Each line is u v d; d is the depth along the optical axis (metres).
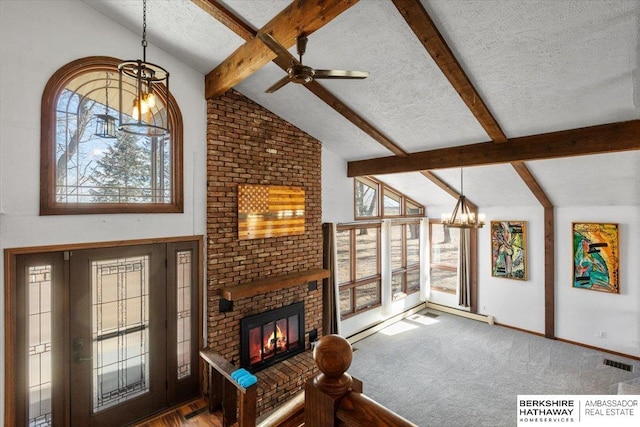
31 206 3.06
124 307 3.66
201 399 4.17
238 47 3.61
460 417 4.32
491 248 7.46
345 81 3.83
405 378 5.24
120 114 2.30
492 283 7.48
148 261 3.83
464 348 6.27
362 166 6.18
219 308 4.30
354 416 0.73
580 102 3.40
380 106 4.22
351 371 5.45
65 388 3.28
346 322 6.54
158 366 3.89
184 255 4.12
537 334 6.83
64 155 3.29
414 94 3.86
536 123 3.93
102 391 3.52
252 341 4.62
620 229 5.84
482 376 5.29
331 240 5.94
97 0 3.28
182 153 4.04
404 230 8.13
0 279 2.91
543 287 6.73
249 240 4.64
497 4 2.51
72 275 3.32
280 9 2.97
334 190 6.18
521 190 6.22
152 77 2.39
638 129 3.46
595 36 2.60
